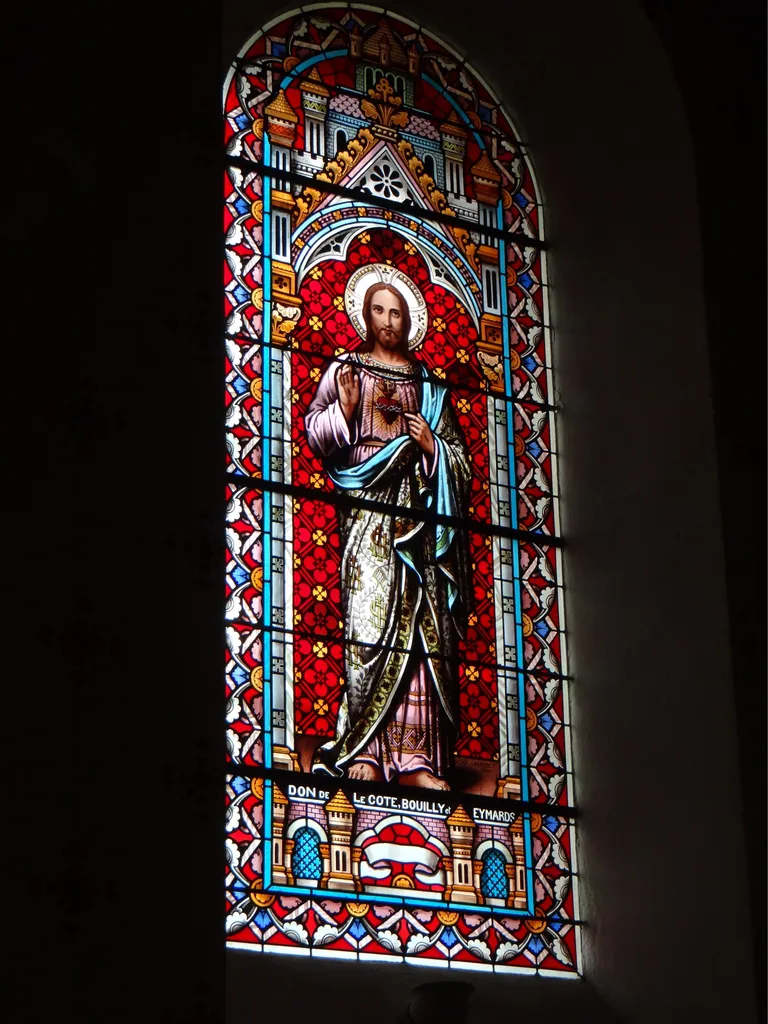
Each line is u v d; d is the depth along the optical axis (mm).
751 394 6844
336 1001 5871
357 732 6484
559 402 7336
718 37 7402
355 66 7516
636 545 6867
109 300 5648
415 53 7676
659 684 6633
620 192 7359
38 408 5434
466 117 7676
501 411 7227
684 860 6352
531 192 7664
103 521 5410
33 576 5266
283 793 6266
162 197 5848
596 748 6766
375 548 6754
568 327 7402
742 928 6098
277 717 6359
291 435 6758
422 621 6746
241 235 6965
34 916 4961
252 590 6480
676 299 7012
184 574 5469
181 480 5559
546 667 6918
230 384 6707
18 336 5480
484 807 6598
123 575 5383
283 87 7312
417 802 6488
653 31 7285
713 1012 6094
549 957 6469
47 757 5117
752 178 7203
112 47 5941
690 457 6781
